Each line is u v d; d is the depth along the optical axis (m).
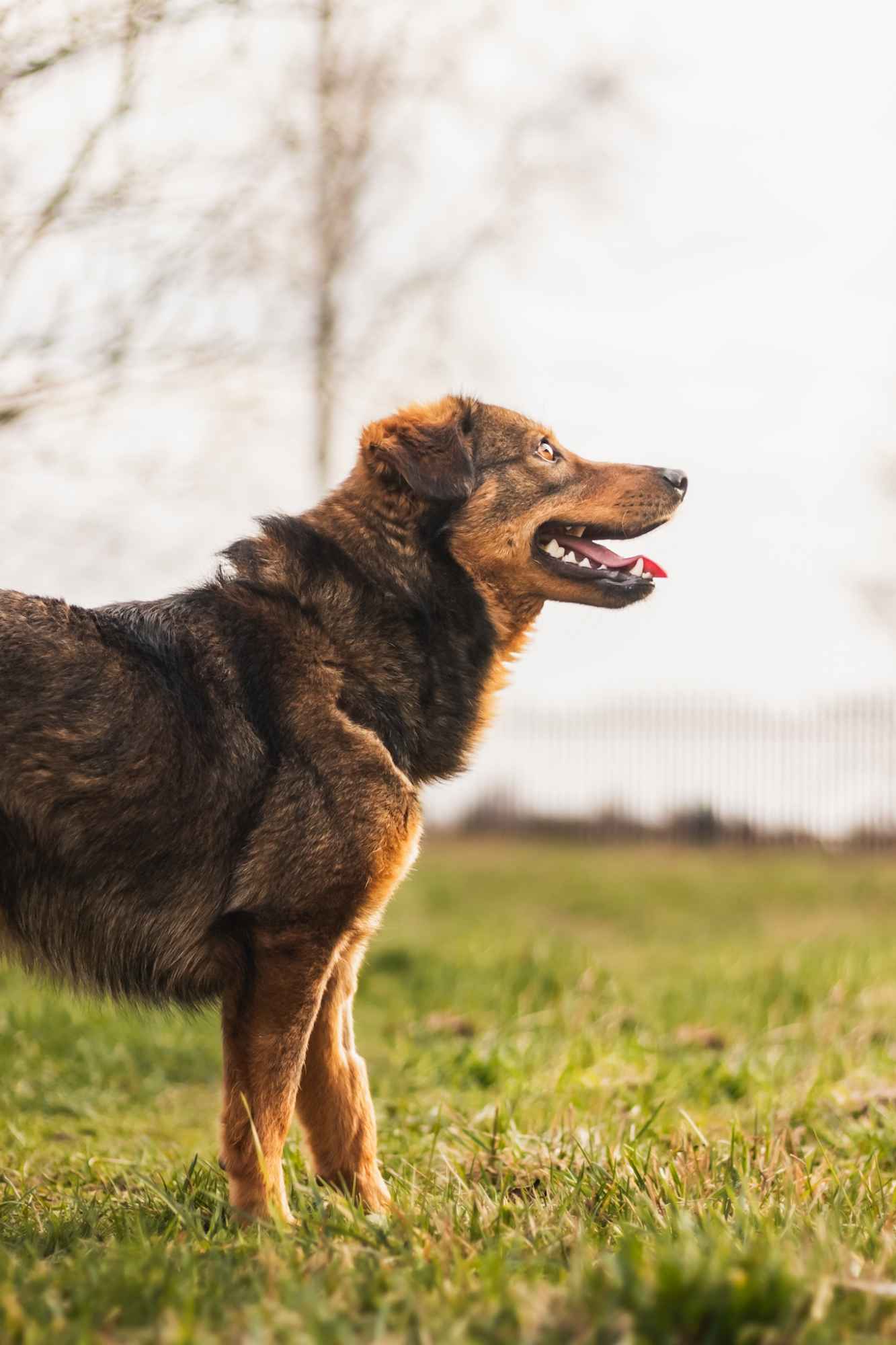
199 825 3.75
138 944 3.78
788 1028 7.18
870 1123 4.69
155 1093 6.03
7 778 3.62
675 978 9.35
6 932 3.74
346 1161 4.09
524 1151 4.29
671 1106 5.23
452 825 26.16
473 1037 7.25
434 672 4.25
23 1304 2.68
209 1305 2.66
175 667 3.84
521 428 4.64
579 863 20.48
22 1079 6.02
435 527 4.36
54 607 3.81
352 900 3.85
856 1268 2.80
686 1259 2.55
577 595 4.57
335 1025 4.11
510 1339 2.39
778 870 19.55
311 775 3.84
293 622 4.02
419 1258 2.96
